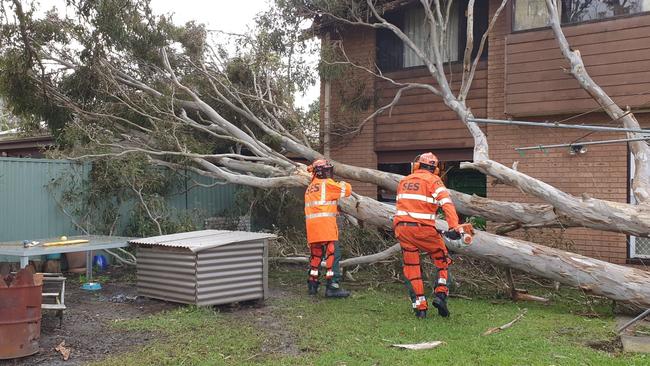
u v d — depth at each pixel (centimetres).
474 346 511
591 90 808
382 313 648
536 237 883
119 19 955
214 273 657
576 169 929
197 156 977
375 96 1167
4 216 888
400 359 478
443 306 620
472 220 955
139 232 991
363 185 1176
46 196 942
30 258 889
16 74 960
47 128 1244
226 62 1151
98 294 758
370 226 902
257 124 1095
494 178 790
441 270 629
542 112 930
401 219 625
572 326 594
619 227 674
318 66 1104
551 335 559
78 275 912
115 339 538
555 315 643
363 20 1160
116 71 1063
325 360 476
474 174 1182
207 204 1200
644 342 527
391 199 1159
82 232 987
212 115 1047
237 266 677
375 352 496
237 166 1080
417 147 1123
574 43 905
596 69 886
